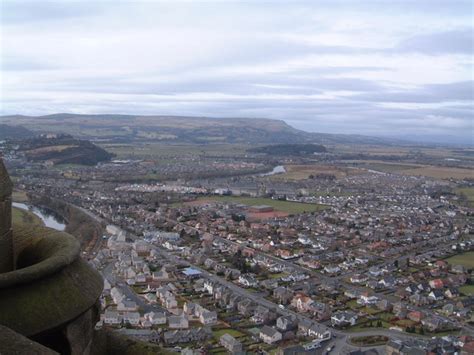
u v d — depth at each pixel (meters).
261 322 147.50
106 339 22.92
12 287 16.92
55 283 18.09
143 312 149.75
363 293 172.75
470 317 157.62
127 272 186.50
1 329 14.90
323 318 152.00
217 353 122.50
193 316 149.62
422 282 188.88
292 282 190.25
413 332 143.38
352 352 120.88
